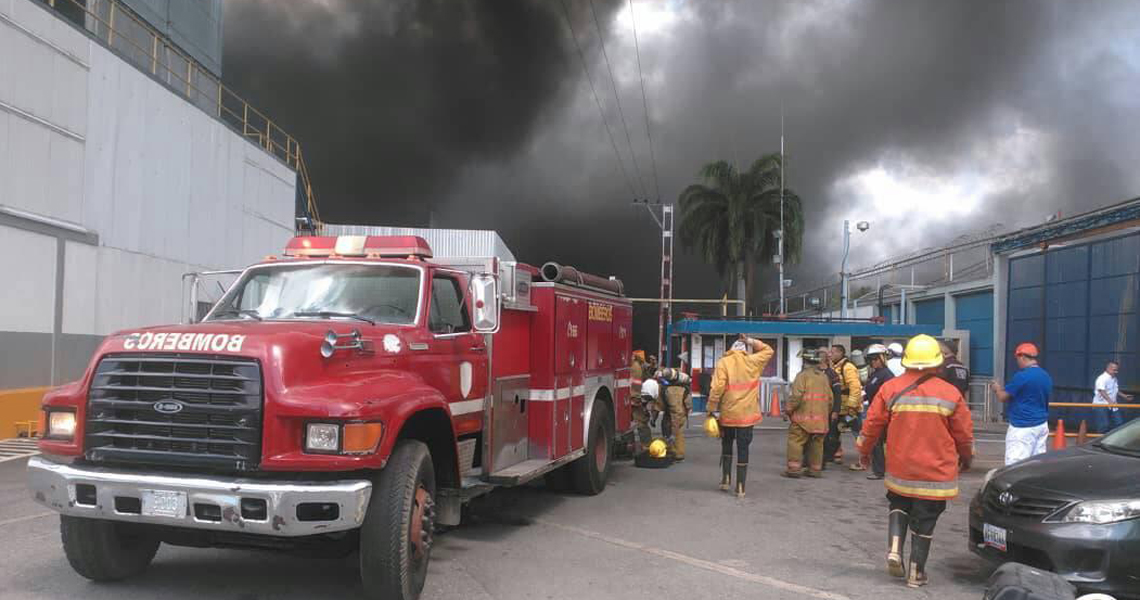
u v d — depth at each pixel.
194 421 4.67
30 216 15.00
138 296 18.59
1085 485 5.66
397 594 5.00
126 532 5.48
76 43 16.27
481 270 7.55
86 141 16.62
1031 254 23.70
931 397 5.99
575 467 9.52
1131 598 5.30
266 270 6.52
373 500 4.96
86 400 4.84
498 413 7.40
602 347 10.16
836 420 12.66
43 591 5.43
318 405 4.60
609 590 5.83
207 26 26.30
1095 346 20.62
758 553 7.02
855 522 8.42
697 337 24.05
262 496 4.43
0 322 14.41
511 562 6.57
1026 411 9.10
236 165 23.62
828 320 27.19
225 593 5.52
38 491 4.85
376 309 6.15
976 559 7.01
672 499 9.55
